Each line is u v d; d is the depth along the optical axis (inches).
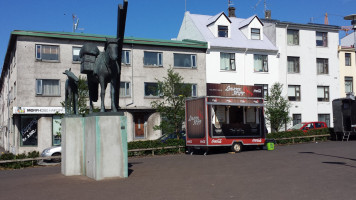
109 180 465.7
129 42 1253.1
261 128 920.9
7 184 468.4
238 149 884.0
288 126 1485.0
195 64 1366.9
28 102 1124.5
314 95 1557.6
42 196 372.5
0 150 1563.7
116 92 519.8
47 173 597.0
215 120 864.3
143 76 1279.5
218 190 375.9
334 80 1605.6
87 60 503.2
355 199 316.5
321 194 340.8
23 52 1128.8
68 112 561.3
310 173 475.2
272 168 538.0
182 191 375.6
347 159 624.4
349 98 1141.1
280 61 1510.8
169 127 994.7
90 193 380.2
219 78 1395.2
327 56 1603.1
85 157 519.8
